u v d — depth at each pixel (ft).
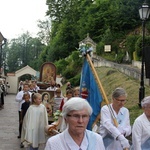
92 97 20.95
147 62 41.39
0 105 78.89
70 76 162.81
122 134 17.34
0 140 40.04
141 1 186.09
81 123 9.87
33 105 29.76
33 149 29.48
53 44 234.99
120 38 184.03
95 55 164.14
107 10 208.85
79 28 226.79
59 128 26.68
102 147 10.34
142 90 52.31
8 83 183.11
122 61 147.95
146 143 16.43
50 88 49.96
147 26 159.02
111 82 86.69
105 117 17.74
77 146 10.04
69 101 10.04
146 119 16.46
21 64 305.53
